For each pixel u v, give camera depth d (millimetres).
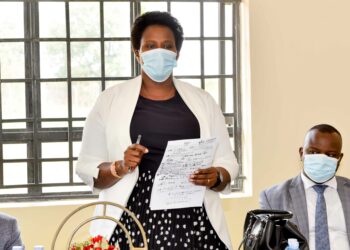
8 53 4113
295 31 4180
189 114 2295
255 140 4164
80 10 4145
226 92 4328
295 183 2637
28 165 4148
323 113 4227
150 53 2258
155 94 2318
